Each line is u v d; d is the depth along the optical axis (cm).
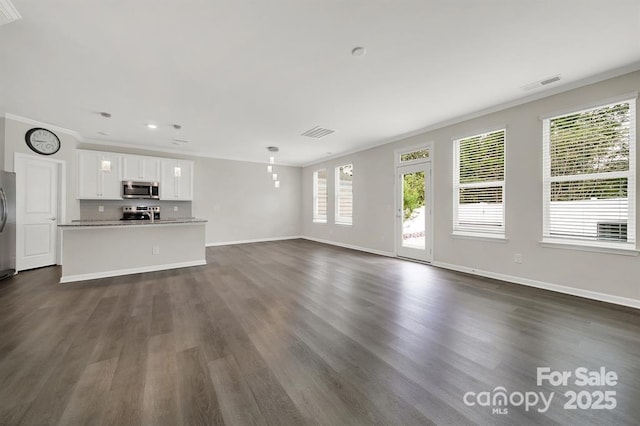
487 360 187
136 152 618
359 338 218
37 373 170
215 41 231
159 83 306
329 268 460
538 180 345
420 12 197
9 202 401
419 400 149
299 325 242
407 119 434
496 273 391
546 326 238
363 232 639
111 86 314
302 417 137
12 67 271
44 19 200
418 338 218
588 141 309
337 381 165
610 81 287
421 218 506
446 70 281
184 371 174
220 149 655
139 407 142
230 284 368
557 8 193
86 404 144
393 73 287
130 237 428
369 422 133
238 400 148
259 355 193
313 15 200
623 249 281
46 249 463
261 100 356
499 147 391
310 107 381
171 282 377
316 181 831
